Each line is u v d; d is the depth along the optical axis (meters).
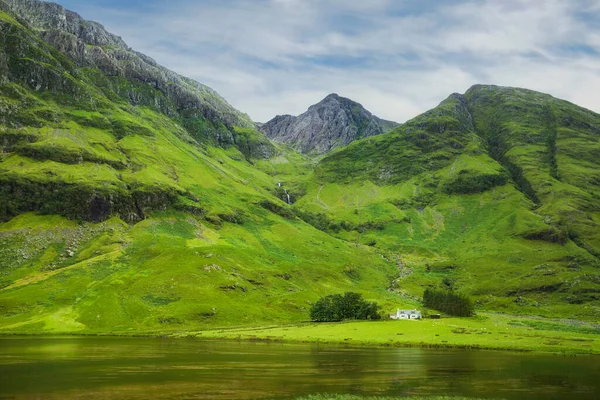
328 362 130.12
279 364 125.75
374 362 130.75
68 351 153.62
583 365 128.00
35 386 94.69
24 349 159.12
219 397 86.12
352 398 86.62
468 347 168.00
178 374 109.06
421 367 122.44
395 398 87.00
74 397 85.31
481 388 96.69
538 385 100.25
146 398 84.94
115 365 122.75
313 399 85.38
